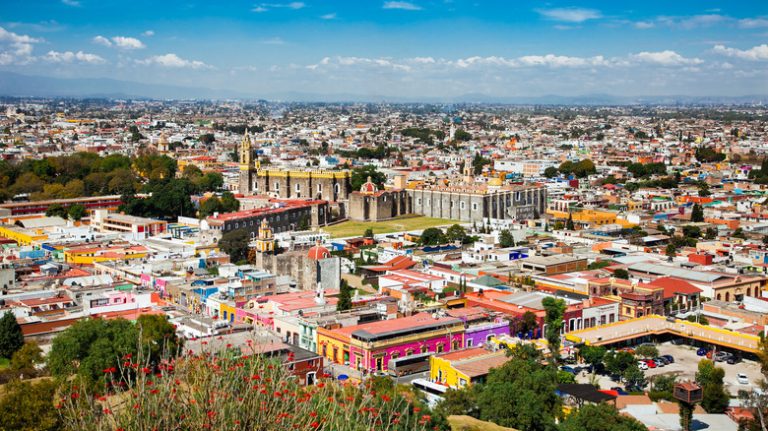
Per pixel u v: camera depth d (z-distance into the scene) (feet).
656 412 522.88
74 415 230.48
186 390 237.45
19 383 388.37
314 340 636.07
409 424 332.19
